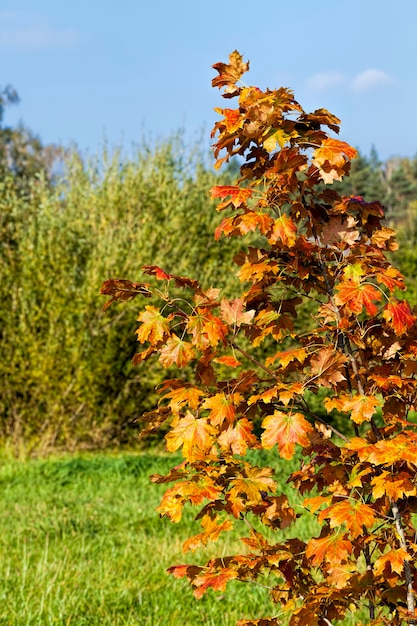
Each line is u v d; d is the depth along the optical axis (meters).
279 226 2.53
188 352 2.52
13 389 12.82
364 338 2.80
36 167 33.25
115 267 13.30
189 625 4.56
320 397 13.15
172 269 14.16
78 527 7.15
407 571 2.51
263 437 2.43
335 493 2.66
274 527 2.83
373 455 2.34
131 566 5.84
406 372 2.68
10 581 5.23
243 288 14.90
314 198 2.84
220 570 2.61
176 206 15.25
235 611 4.71
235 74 2.82
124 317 13.24
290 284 2.79
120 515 7.86
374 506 2.62
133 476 10.20
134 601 5.00
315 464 2.80
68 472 10.37
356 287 2.54
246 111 2.66
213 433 2.47
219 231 2.65
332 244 2.75
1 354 12.98
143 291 2.63
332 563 2.44
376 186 76.81
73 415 13.12
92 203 14.95
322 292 2.84
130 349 13.39
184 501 2.56
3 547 6.34
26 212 14.70
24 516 7.66
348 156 2.51
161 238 14.62
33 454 12.64
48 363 12.68
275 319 2.70
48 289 13.05
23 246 13.62
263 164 2.74
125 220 15.01
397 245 2.88
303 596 2.67
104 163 15.38
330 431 2.74
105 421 13.38
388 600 2.62
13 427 13.15
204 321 2.51
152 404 13.64
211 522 2.62
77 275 13.84
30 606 4.65
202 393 2.54
